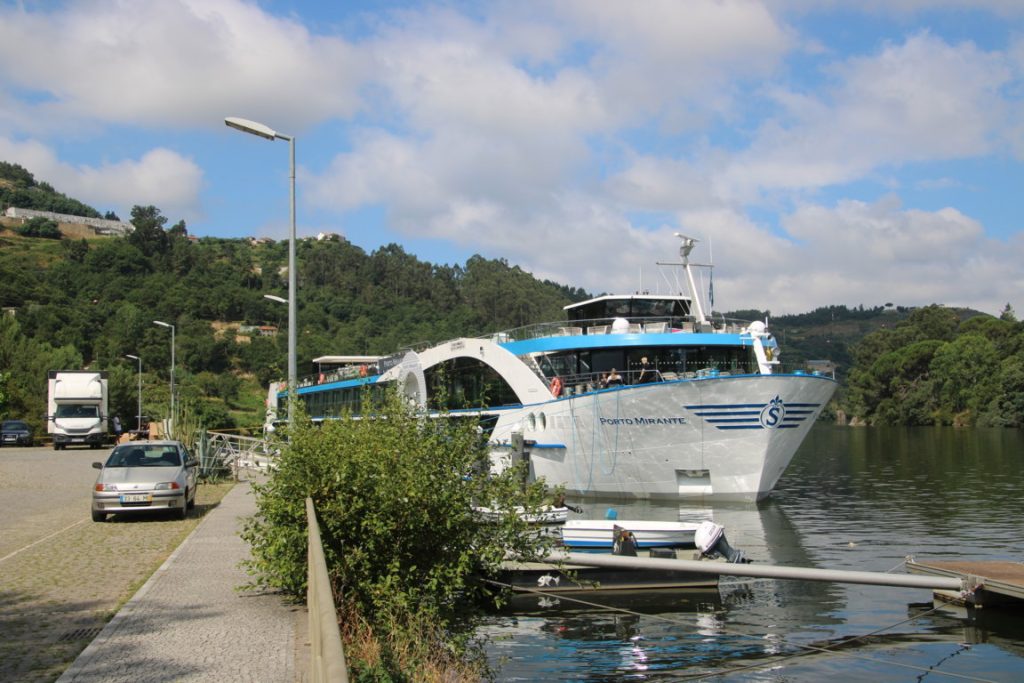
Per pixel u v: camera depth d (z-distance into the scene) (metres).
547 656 13.66
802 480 42.75
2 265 144.75
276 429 11.70
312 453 10.66
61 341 122.62
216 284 169.88
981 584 16.25
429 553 10.73
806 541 23.88
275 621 9.41
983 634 14.92
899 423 115.31
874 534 25.05
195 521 18.48
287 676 7.37
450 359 38.97
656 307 34.72
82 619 9.55
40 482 29.08
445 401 12.04
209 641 8.54
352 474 10.38
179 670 7.55
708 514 27.98
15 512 20.44
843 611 16.36
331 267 187.50
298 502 10.33
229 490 26.05
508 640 14.49
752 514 28.12
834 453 64.25
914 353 114.56
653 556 18.03
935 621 15.72
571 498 31.67
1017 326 116.56
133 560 13.43
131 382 86.75
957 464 51.66
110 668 7.61
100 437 51.81
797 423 28.88
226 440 33.94
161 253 184.25
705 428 28.56
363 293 174.50
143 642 8.51
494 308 165.50
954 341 113.19
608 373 31.91
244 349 139.12
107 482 18.19
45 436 63.72
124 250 173.88
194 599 10.50
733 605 16.88
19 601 10.46
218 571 12.32
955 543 23.53
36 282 147.75
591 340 31.77
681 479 29.75
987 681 12.77
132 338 128.50
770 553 22.09
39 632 8.98
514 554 11.90
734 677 12.85
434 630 9.99
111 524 18.00
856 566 20.45
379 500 10.35
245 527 11.52
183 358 130.25
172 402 56.91
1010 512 29.81
